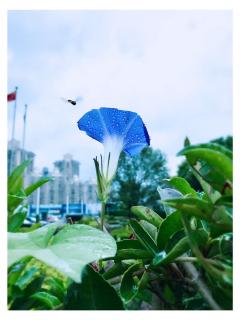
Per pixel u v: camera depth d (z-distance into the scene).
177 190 0.20
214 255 0.15
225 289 0.14
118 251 0.17
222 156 0.13
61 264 0.13
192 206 0.14
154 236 0.18
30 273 0.17
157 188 0.20
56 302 0.17
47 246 0.15
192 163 0.14
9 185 0.18
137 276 0.18
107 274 0.18
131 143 0.21
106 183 0.20
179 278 0.16
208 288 0.14
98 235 0.15
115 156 0.20
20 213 0.18
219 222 0.14
